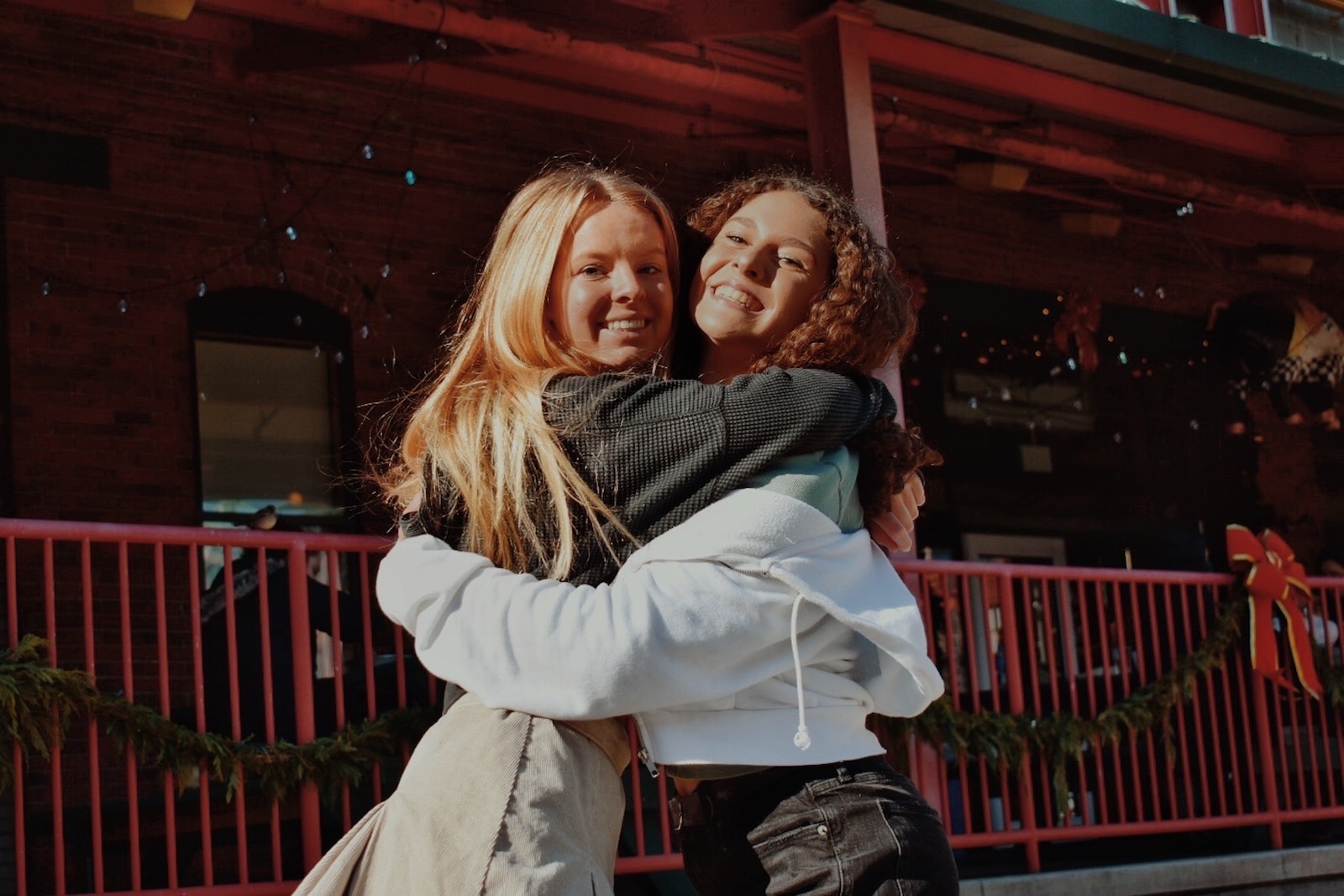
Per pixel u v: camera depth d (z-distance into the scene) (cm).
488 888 173
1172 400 1188
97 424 795
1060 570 657
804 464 190
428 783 181
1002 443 1109
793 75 877
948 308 1097
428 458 195
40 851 675
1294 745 703
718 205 216
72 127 808
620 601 178
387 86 906
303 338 872
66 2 805
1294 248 1184
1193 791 689
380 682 550
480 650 179
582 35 758
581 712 176
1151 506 1159
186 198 837
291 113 873
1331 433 1226
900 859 190
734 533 181
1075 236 1169
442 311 908
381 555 854
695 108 987
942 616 875
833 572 188
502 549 188
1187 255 1219
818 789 193
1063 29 752
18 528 436
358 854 183
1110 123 931
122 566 454
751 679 185
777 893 194
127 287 813
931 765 602
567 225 199
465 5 732
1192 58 798
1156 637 680
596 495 185
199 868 636
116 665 767
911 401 1073
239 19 845
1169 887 625
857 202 705
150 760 482
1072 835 622
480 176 931
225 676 557
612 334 199
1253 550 705
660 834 579
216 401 850
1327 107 868
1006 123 962
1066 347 1121
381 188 898
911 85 916
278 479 862
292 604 491
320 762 475
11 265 783
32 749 441
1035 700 633
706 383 212
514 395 189
